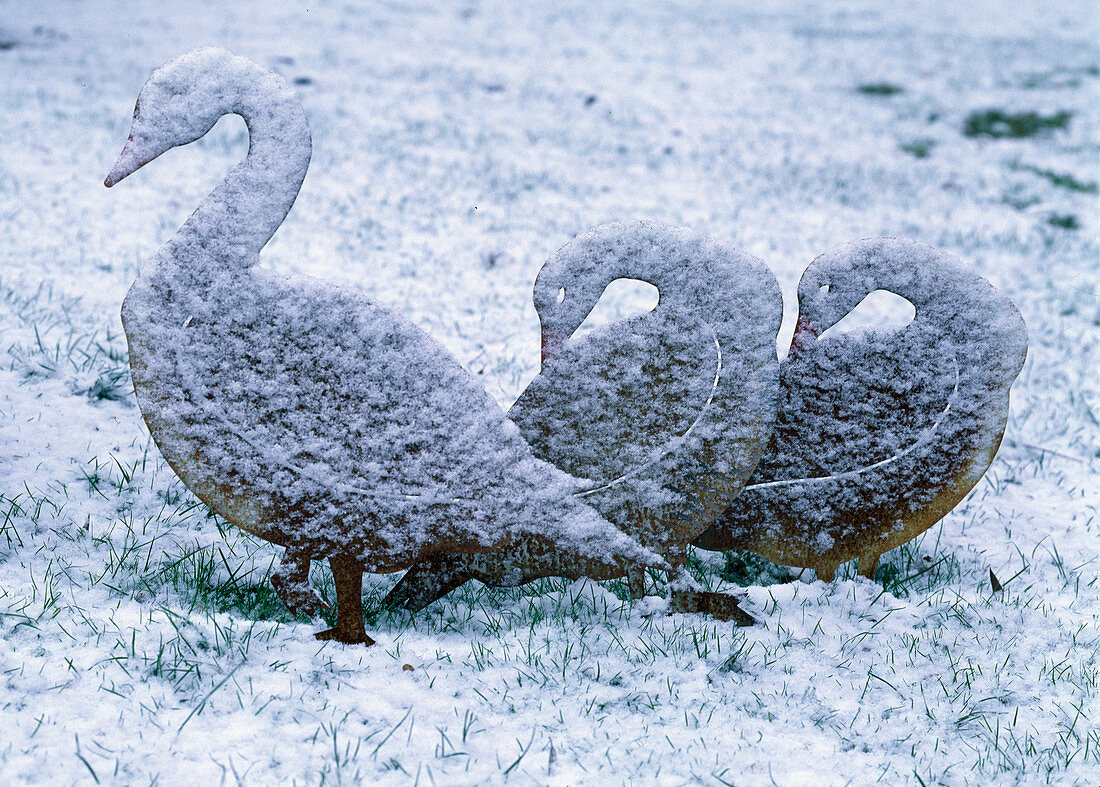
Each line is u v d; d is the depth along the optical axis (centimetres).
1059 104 1515
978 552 428
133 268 673
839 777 278
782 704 311
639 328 328
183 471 304
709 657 331
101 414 467
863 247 346
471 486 314
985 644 351
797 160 1164
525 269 761
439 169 1009
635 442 334
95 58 1374
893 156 1217
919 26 2247
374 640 327
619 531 333
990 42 2045
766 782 273
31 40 1462
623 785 266
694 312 327
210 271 297
